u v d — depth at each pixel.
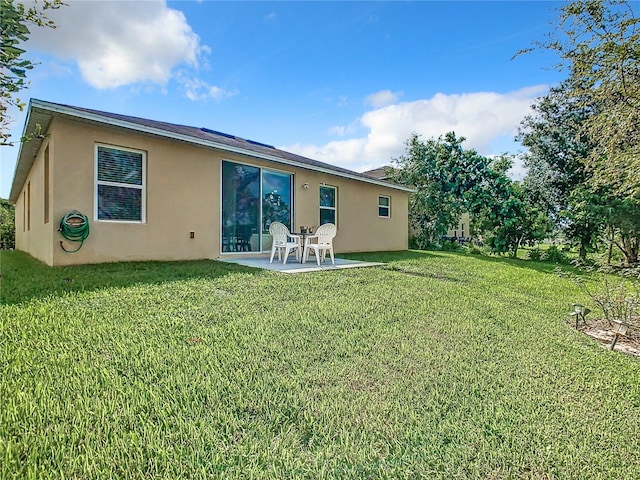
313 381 2.54
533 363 3.15
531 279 8.47
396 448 1.87
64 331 3.12
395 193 14.67
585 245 14.20
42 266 6.21
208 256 8.18
